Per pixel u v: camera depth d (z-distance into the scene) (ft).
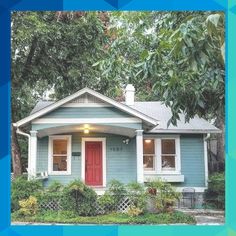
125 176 38.50
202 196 37.76
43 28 32.45
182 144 39.37
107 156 38.70
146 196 30.17
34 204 29.78
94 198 30.81
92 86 41.32
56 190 32.35
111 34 26.30
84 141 38.70
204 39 10.21
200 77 16.03
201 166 39.22
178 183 38.91
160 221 27.91
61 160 38.70
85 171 38.47
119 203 30.94
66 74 37.19
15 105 38.34
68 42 35.76
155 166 38.99
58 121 35.29
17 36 31.78
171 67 15.61
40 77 37.50
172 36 10.52
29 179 32.45
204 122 39.40
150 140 39.47
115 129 36.91
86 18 34.88
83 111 35.50
